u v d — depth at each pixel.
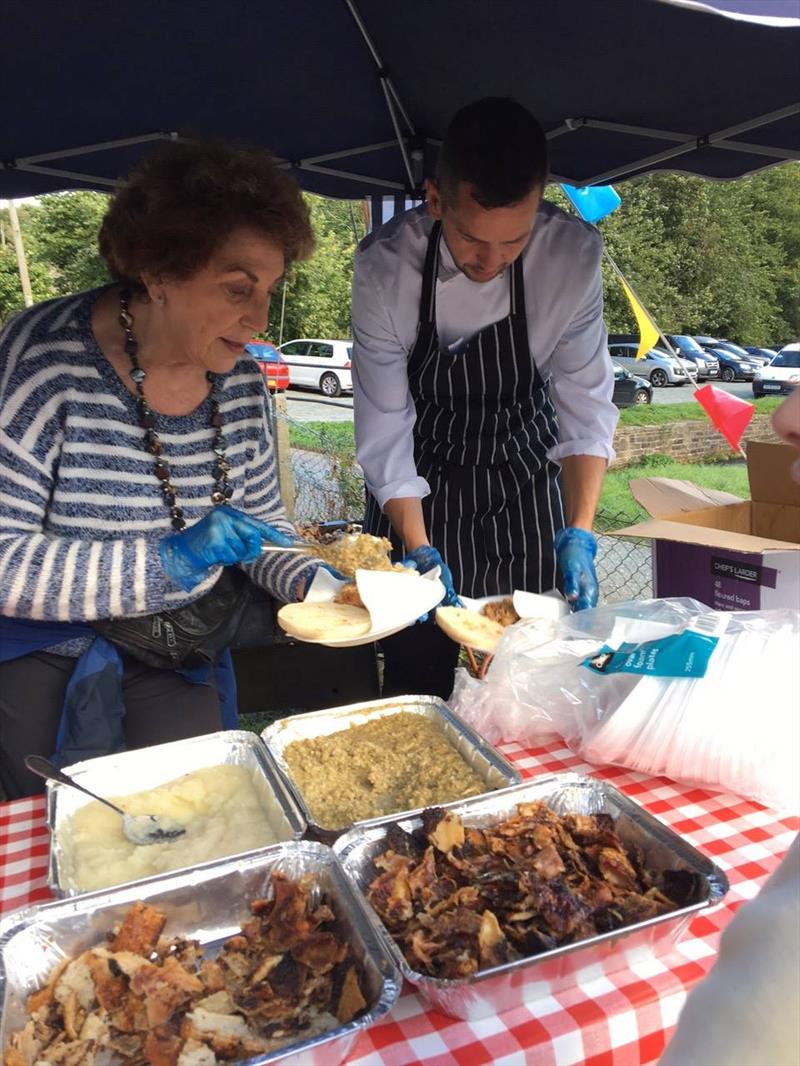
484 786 1.64
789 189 35.28
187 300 1.69
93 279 27.78
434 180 2.31
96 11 2.79
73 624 1.91
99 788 1.65
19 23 2.83
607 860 1.26
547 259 2.57
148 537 1.91
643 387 18.92
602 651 1.79
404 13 2.80
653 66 2.76
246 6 2.83
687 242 32.78
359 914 1.14
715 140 3.25
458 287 2.58
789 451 2.71
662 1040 1.07
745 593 2.42
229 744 1.77
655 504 2.85
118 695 1.90
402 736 1.87
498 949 1.07
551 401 2.98
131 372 1.82
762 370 18.88
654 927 1.08
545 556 2.95
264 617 3.58
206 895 1.24
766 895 0.64
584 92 3.08
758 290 33.97
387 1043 1.01
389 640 3.14
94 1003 1.06
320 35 3.06
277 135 3.92
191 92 3.44
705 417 14.31
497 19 2.67
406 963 1.06
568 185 4.17
